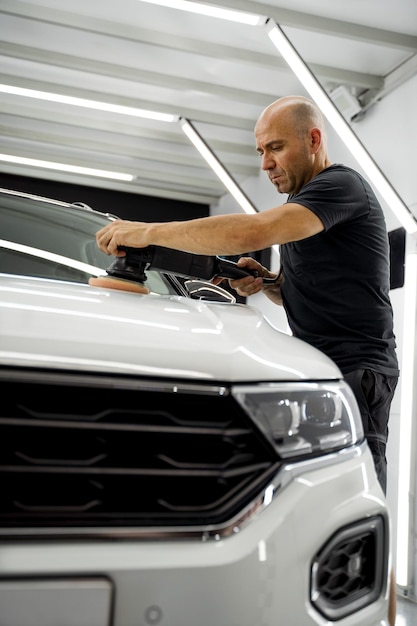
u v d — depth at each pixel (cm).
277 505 92
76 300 108
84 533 82
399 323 433
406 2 409
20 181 816
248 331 112
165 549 85
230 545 87
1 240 180
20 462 83
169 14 451
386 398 157
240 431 93
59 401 86
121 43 501
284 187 178
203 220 139
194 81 549
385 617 106
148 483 87
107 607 80
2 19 478
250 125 625
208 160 603
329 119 410
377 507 103
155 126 658
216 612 85
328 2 414
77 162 759
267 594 88
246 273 163
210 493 89
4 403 84
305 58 482
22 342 87
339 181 155
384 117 480
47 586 79
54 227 192
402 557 393
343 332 158
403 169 457
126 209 846
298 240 153
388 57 470
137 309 111
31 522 81
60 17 460
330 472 99
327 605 96
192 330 104
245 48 487
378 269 161
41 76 569
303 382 101
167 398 90
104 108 598
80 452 85
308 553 92
